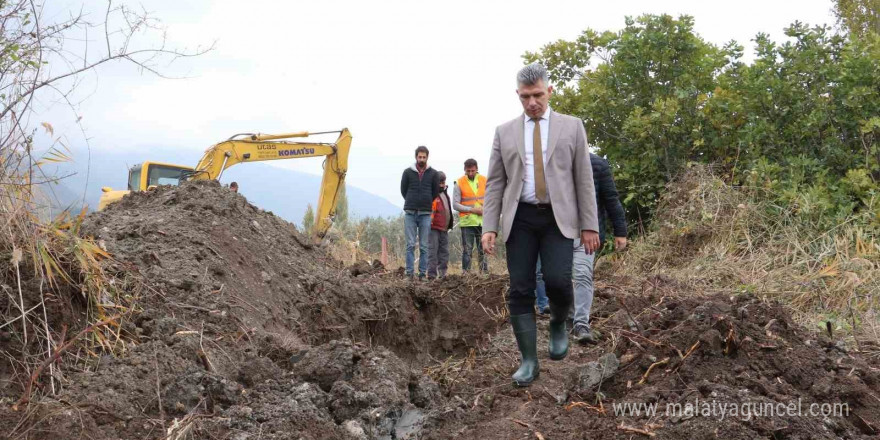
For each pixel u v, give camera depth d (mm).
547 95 4570
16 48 3889
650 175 12281
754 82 11484
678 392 4301
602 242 6180
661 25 13180
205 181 8734
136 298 4801
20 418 3352
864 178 9938
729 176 11484
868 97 10773
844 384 4484
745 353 4680
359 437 3859
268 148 14367
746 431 3764
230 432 3613
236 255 6641
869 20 17078
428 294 8281
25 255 4141
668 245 10523
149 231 6176
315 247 9336
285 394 4133
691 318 5102
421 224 11367
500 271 11023
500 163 4656
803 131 11172
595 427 4129
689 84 12945
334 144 14859
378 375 4312
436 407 4430
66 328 4008
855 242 9023
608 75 13664
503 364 5609
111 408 3592
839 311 7289
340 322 7156
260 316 5848
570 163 4527
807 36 11633
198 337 4707
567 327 6633
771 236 9625
